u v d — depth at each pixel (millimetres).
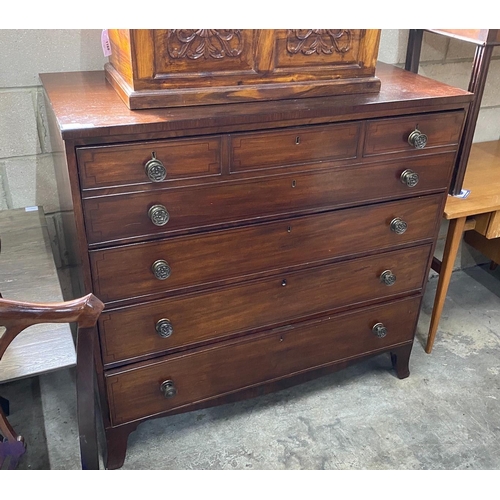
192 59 1238
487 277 2617
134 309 1367
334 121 1347
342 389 1912
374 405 1844
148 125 1152
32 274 1434
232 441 1690
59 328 1231
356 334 1764
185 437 1700
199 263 1382
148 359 1465
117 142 1153
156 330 1416
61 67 1600
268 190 1362
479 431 1751
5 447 1042
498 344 2158
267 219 1407
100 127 1113
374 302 1740
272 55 1304
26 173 1699
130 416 1521
